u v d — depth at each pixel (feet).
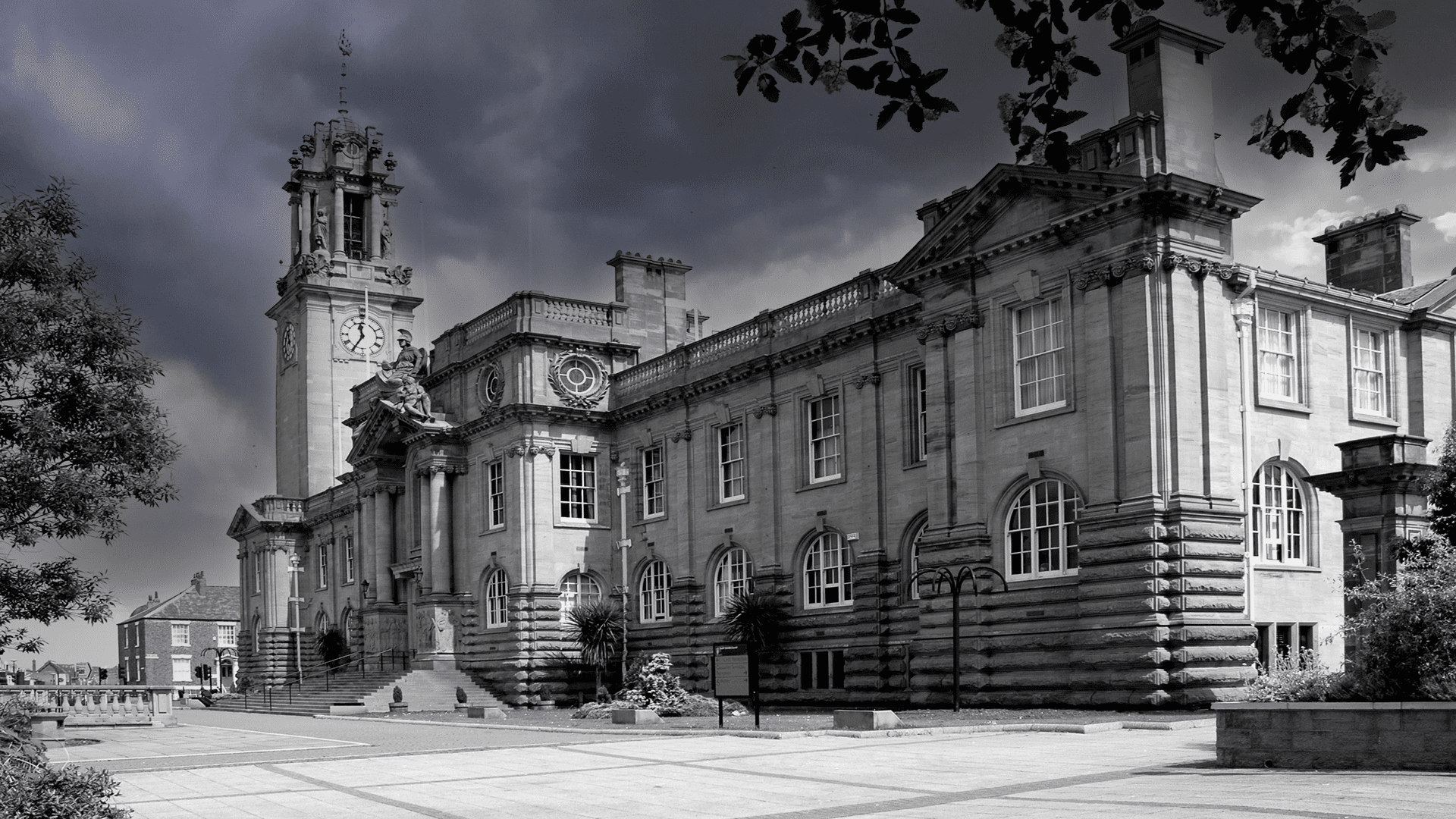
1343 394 130.72
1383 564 108.37
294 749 103.45
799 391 169.48
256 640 314.76
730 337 184.24
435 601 211.20
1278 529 123.24
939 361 137.08
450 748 99.45
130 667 454.81
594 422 203.92
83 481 76.74
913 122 26.73
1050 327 126.82
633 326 212.84
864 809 55.11
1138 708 111.65
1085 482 120.67
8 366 75.25
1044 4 25.67
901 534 151.74
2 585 77.30
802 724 109.70
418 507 223.30
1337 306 131.13
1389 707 59.16
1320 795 50.44
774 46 26.71
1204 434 115.85
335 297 315.58
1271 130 26.21
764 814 54.70
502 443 203.92
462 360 216.95
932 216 145.28
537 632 194.80
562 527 199.11
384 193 328.29
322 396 311.88
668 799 61.77
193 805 64.44
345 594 279.90
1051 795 56.34
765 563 171.94
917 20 25.44
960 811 52.31
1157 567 112.37
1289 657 118.93
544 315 203.51
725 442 184.34
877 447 156.04
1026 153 28.37
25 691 154.81
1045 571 125.59
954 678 117.19
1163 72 118.62
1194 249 117.08
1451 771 56.75
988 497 130.82
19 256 75.05
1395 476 108.06
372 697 193.57
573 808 59.31
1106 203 118.11
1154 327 115.44
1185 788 55.83
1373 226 152.76
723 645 176.24
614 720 124.88
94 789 50.06
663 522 193.67
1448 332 139.85
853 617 156.46
